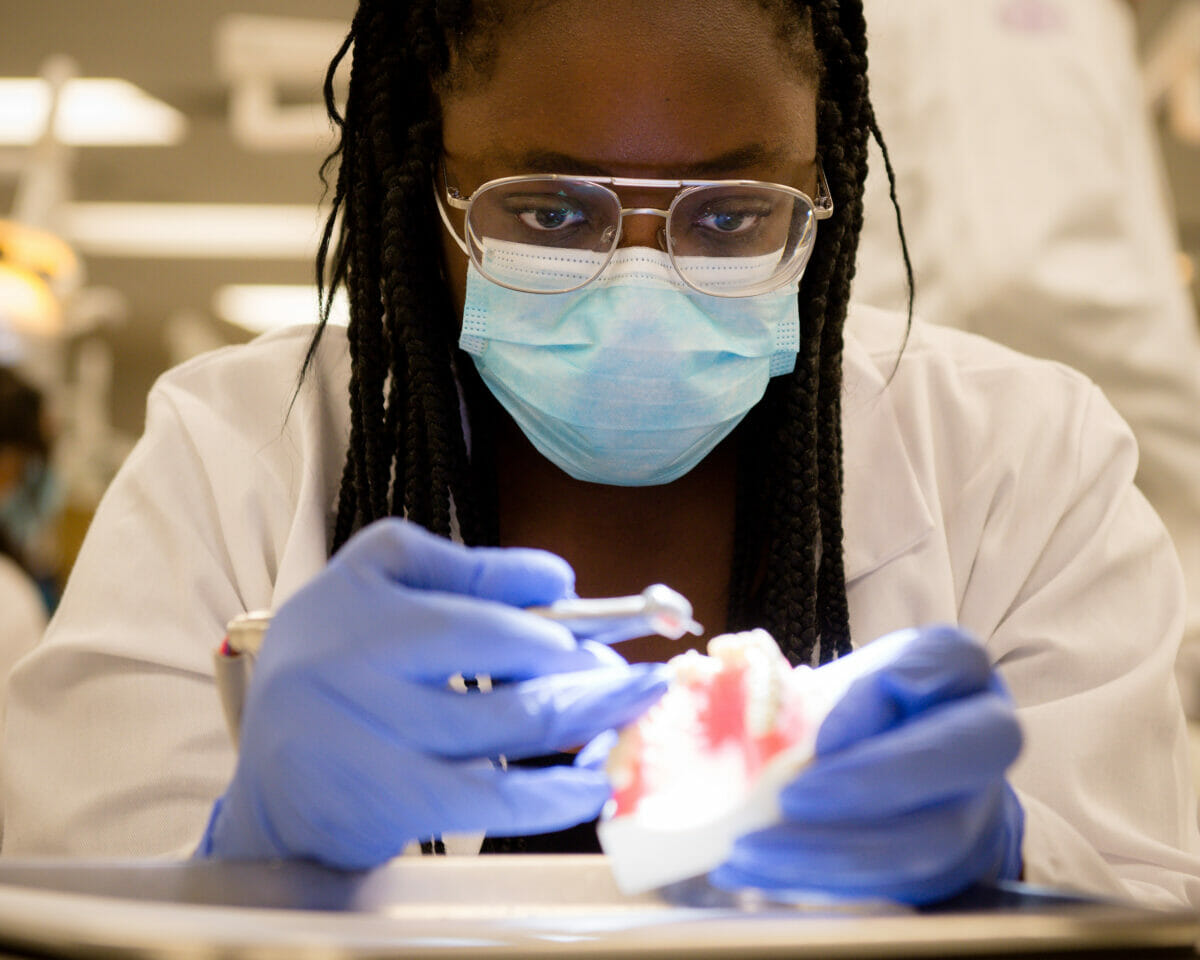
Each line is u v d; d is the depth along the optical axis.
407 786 0.71
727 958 0.52
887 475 1.21
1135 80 2.38
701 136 0.98
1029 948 0.54
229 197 6.71
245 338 9.45
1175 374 2.19
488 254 1.04
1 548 3.43
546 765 1.12
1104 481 1.21
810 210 1.04
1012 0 2.27
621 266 1.02
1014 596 1.18
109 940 0.49
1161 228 2.29
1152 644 1.12
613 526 1.20
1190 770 1.13
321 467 1.19
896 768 0.65
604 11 0.97
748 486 1.19
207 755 1.06
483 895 0.68
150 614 1.12
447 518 1.10
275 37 4.38
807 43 1.05
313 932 0.51
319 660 0.71
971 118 2.22
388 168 1.11
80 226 7.20
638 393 1.03
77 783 1.05
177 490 1.19
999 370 1.28
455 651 0.72
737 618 1.20
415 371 1.10
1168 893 0.95
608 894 0.68
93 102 5.61
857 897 0.66
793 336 1.10
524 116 0.99
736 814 0.67
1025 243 2.16
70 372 7.35
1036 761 1.04
